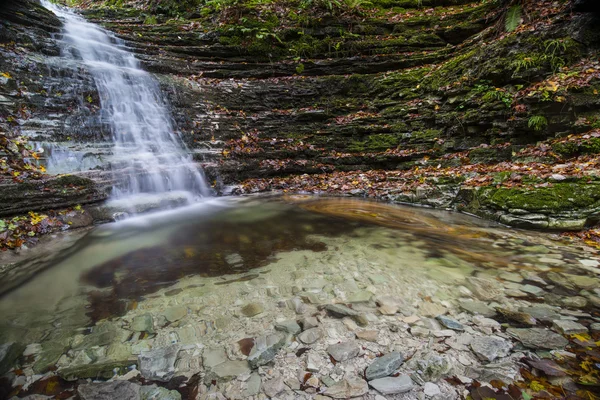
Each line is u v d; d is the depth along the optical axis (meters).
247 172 8.38
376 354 1.86
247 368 1.77
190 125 8.52
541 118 6.57
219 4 11.75
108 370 1.76
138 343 2.00
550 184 4.84
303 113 9.81
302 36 11.30
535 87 6.93
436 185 6.36
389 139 9.02
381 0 12.60
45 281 2.91
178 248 3.78
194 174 7.12
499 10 9.67
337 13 11.65
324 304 2.42
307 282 2.81
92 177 5.24
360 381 1.67
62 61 7.20
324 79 10.46
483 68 7.95
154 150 7.30
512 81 7.49
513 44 7.62
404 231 4.42
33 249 3.68
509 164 6.49
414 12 11.92
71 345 1.99
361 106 10.06
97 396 1.58
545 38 7.27
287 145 9.27
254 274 3.01
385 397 1.57
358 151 9.18
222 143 8.62
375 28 11.41
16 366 1.81
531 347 1.89
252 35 11.20
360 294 2.57
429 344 1.94
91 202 5.01
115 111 7.28
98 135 6.59
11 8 7.71
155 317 2.29
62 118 6.12
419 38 10.84
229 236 4.25
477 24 10.27
